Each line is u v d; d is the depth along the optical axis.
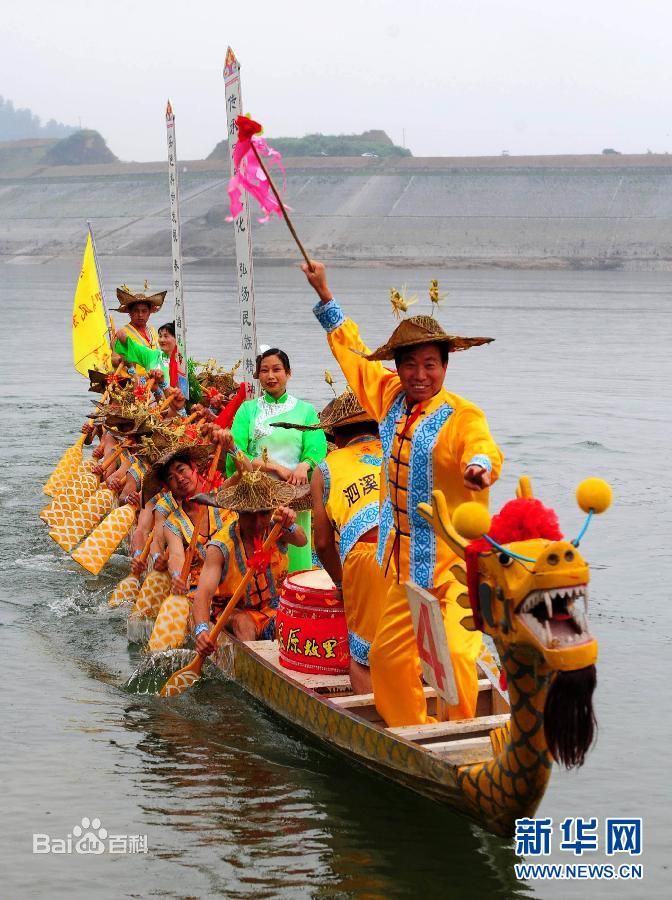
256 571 16.45
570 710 9.54
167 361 26.16
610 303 135.62
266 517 16.38
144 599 17.98
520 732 10.33
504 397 47.22
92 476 23.98
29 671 16.58
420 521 12.56
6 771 13.31
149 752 13.92
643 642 17.69
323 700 13.66
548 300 139.50
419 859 11.51
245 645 15.88
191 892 10.85
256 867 11.29
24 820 12.19
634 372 58.09
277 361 18.53
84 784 13.02
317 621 14.95
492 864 11.43
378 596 13.79
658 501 27.64
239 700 15.67
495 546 9.60
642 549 23.20
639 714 15.06
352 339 13.51
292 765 13.59
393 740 12.31
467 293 156.12
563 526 25.16
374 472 14.72
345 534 14.36
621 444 35.78
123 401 23.03
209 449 19.03
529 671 9.95
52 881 11.03
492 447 11.72
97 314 31.48
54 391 48.47
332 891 10.88
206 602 16.11
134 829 12.01
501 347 72.81
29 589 20.59
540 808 12.62
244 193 13.83
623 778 13.32
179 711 15.26
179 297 25.70
